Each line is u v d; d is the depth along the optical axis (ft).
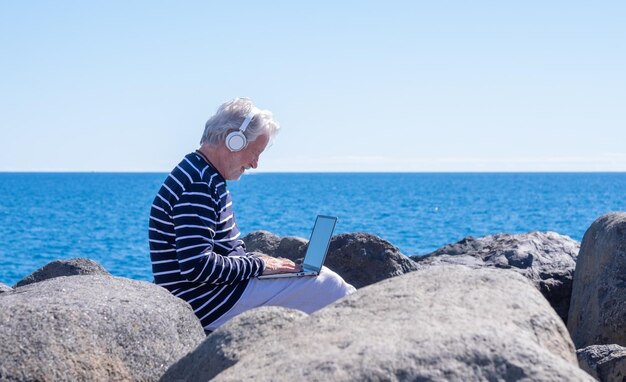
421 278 11.60
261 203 241.55
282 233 130.21
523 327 10.07
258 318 11.64
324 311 10.98
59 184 545.44
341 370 8.79
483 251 34.19
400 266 26.04
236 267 17.02
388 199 277.85
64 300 13.09
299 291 17.49
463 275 11.62
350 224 151.94
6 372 11.64
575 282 25.84
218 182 17.48
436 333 9.33
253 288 17.28
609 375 17.28
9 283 79.41
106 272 26.66
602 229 24.32
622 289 22.35
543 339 10.12
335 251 26.25
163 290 14.62
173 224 17.15
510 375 8.84
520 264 31.91
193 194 16.98
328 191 379.76
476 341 9.17
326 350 9.45
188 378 11.38
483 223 156.56
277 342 10.44
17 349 11.92
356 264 25.88
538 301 10.97
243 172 17.99
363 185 519.19
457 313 10.04
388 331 9.61
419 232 134.51
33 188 436.76
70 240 121.19
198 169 17.26
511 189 419.13
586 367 17.75
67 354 12.16
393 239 121.90
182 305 14.32
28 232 136.56
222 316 17.10
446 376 8.73
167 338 13.39
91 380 12.16
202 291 17.10
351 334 9.78
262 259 17.52
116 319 13.00
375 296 11.09
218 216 17.38
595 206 227.40
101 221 163.22
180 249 16.78
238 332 11.46
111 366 12.50
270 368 9.41
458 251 34.78
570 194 337.93
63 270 25.96
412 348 9.03
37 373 11.78
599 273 23.43
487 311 10.27
